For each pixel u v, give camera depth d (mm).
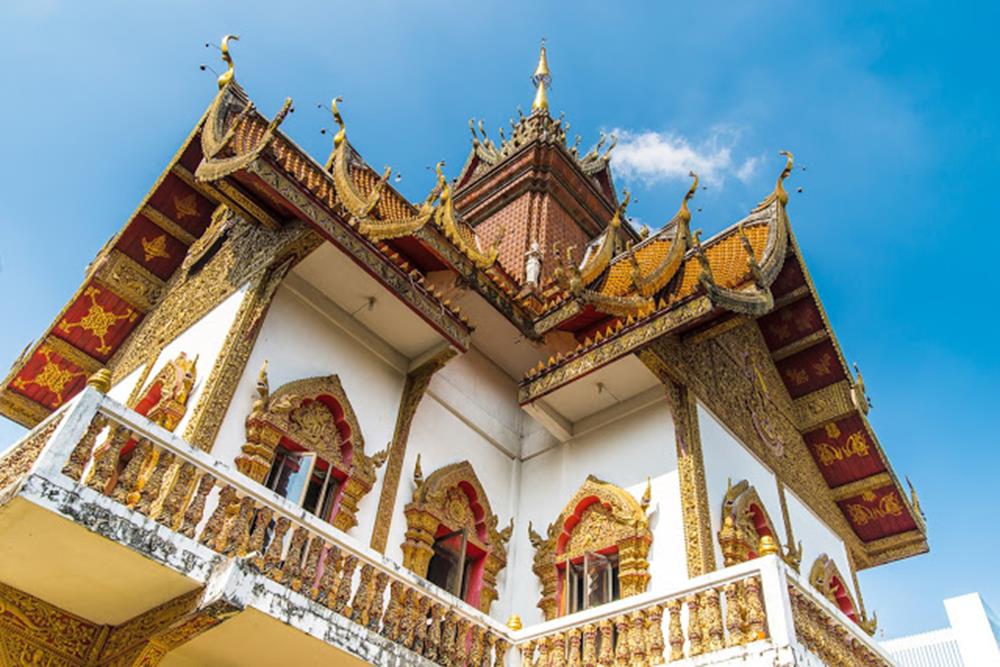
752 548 11008
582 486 11547
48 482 6004
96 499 6215
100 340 15195
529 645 8797
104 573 6680
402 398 11375
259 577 6707
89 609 7324
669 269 12148
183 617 6566
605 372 11570
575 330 12781
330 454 10008
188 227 14578
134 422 6699
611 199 21062
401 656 7570
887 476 14789
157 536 6449
